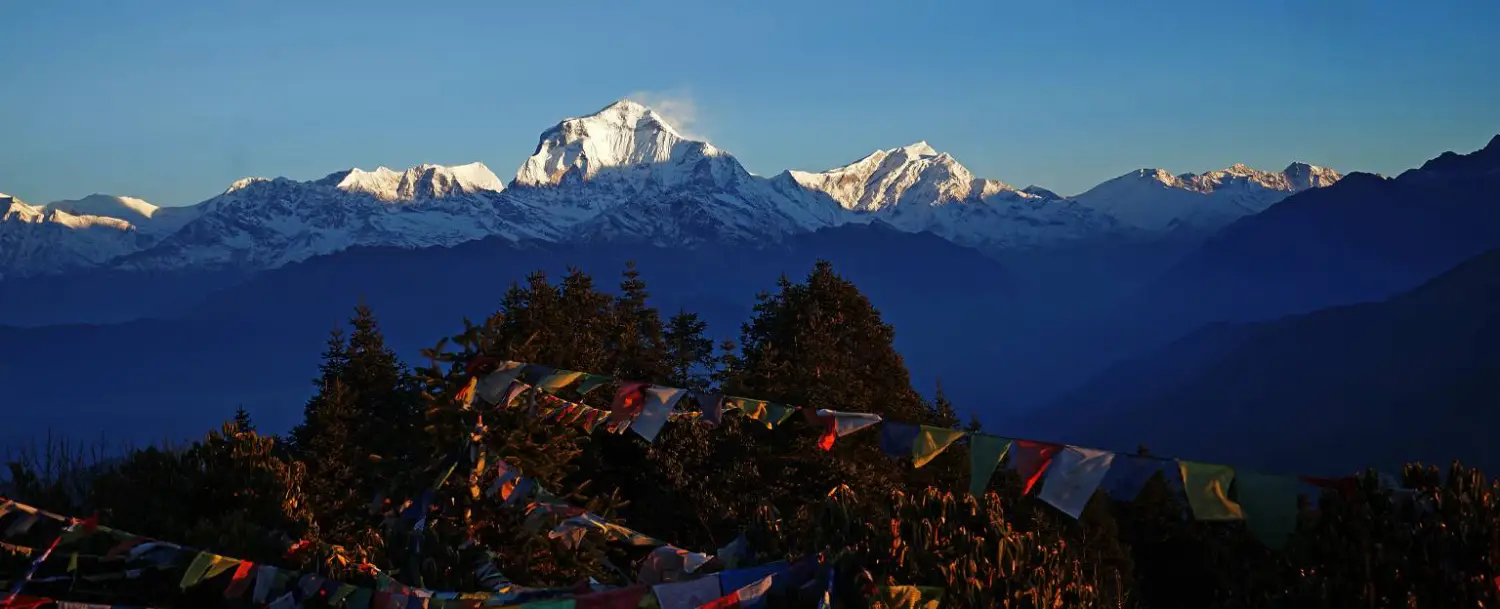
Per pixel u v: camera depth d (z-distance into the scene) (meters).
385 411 46.09
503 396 14.65
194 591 13.48
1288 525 8.56
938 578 14.05
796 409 11.07
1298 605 12.73
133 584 13.38
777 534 15.48
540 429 17.34
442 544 14.73
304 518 19.89
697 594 11.49
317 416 40.47
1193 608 26.81
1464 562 12.20
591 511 19.19
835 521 15.12
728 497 34.31
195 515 18.56
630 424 11.96
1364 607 12.37
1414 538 12.40
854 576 12.25
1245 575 14.77
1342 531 12.77
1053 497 9.02
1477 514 12.36
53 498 15.91
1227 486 8.72
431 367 17.05
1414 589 12.29
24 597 10.50
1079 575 15.55
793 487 35.12
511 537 16.31
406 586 12.41
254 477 19.20
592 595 10.96
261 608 11.46
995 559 14.80
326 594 11.35
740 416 36.34
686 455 34.97
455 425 16.61
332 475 37.59
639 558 19.05
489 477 16.58
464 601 11.20
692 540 34.16
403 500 17.12
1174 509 28.06
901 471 36.00
